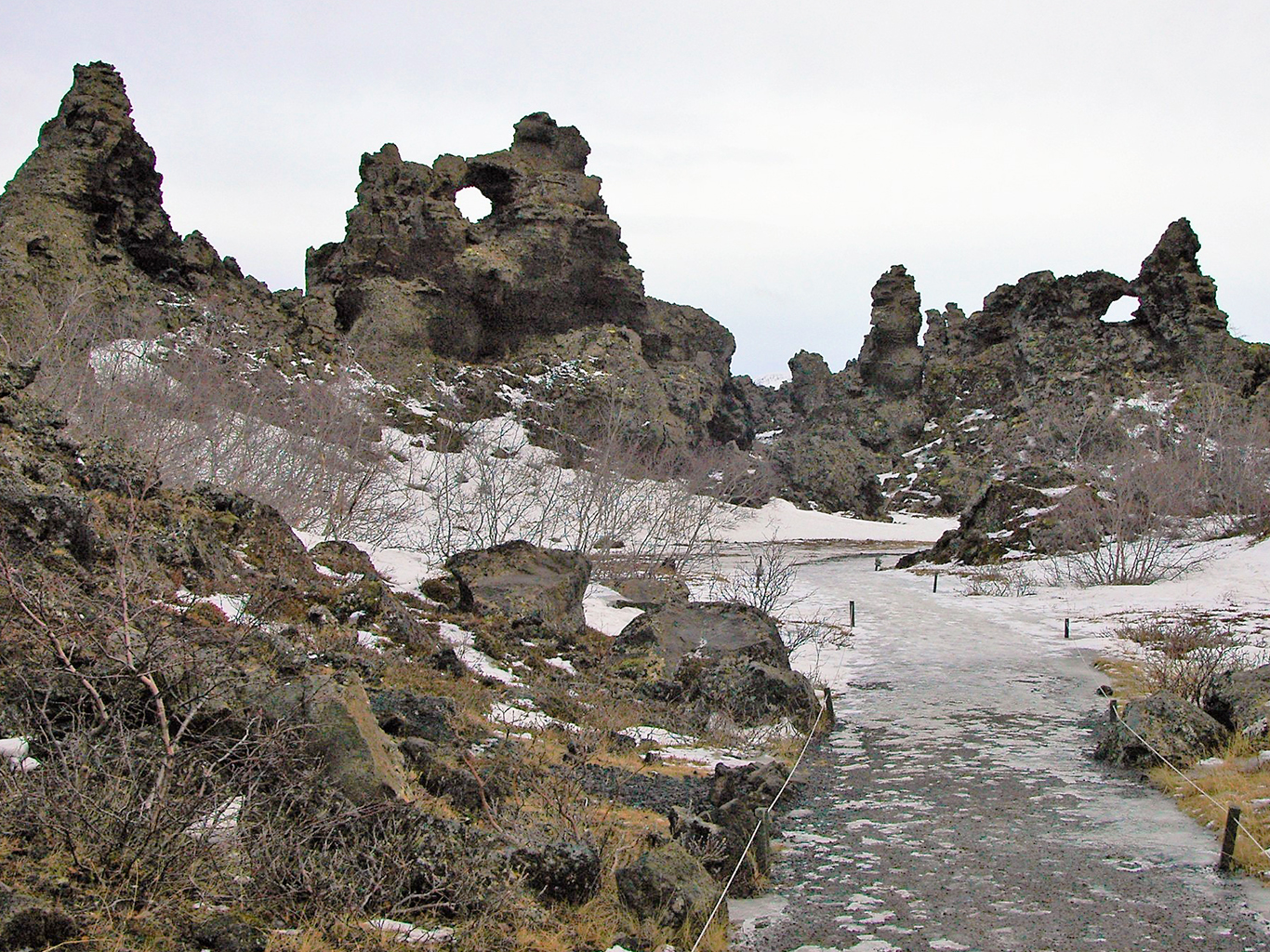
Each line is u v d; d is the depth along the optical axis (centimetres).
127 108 5181
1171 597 2800
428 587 1661
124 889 486
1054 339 8688
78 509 918
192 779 562
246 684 662
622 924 619
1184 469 4769
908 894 734
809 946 638
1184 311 8319
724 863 739
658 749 1121
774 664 1531
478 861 596
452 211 6275
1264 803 922
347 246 6316
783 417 12419
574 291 6650
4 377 1162
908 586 3347
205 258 5425
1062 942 644
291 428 2848
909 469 8819
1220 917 687
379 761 657
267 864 532
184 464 2005
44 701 616
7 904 433
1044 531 3919
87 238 4784
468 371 5794
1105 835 882
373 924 531
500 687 1202
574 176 6781
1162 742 1127
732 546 5416
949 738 1312
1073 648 2108
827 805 991
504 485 2981
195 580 1069
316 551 1605
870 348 9712
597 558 2734
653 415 6056
